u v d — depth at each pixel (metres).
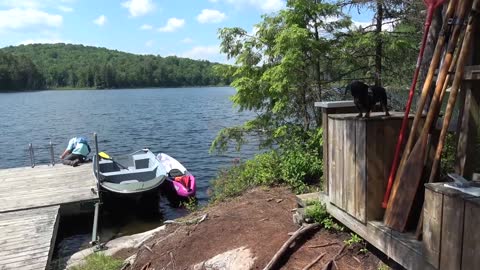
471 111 2.66
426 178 2.84
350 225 3.37
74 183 9.89
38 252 5.99
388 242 2.86
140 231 8.47
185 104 50.66
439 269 2.33
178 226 5.15
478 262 2.05
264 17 7.30
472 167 2.70
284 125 7.09
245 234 4.19
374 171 3.08
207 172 13.90
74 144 12.64
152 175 10.63
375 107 3.74
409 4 6.12
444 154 3.79
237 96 7.43
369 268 3.18
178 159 16.39
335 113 3.78
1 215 7.68
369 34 6.34
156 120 32.12
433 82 3.10
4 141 22.45
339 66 6.82
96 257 5.57
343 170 3.43
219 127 25.97
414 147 2.79
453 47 2.60
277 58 7.32
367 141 3.05
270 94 7.16
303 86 6.71
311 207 3.92
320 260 3.40
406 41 6.09
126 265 4.77
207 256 4.07
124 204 9.57
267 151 7.68
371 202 3.10
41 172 11.15
